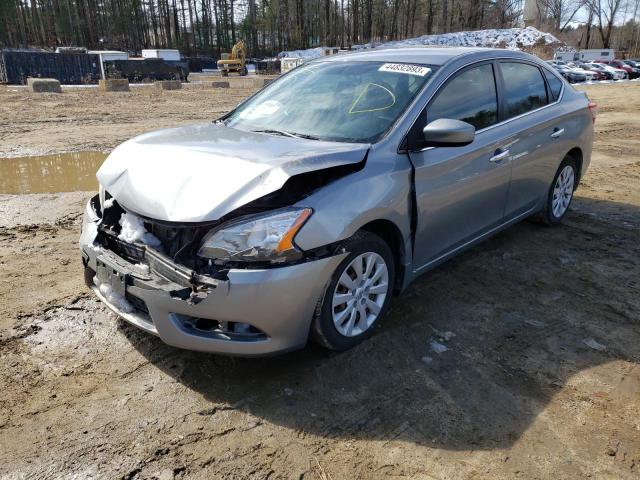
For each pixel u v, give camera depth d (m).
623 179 7.54
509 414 2.69
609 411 2.72
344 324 3.06
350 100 3.63
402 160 3.23
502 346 3.27
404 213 3.23
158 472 2.29
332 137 3.35
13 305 3.62
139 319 2.84
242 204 2.59
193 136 3.42
